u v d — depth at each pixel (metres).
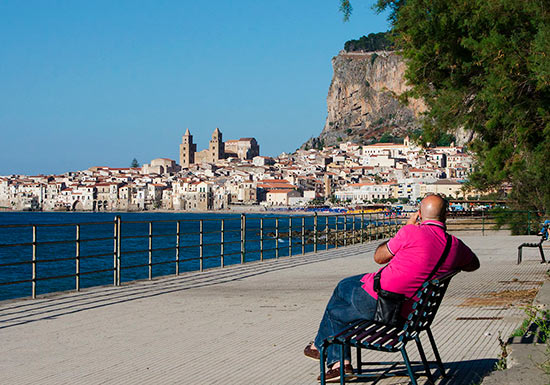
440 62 18.61
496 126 19.36
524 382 5.03
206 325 9.45
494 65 17.05
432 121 19.69
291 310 10.79
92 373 6.67
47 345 8.14
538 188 37.16
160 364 7.03
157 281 15.55
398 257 5.59
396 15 19.50
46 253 60.25
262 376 6.45
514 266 17.08
